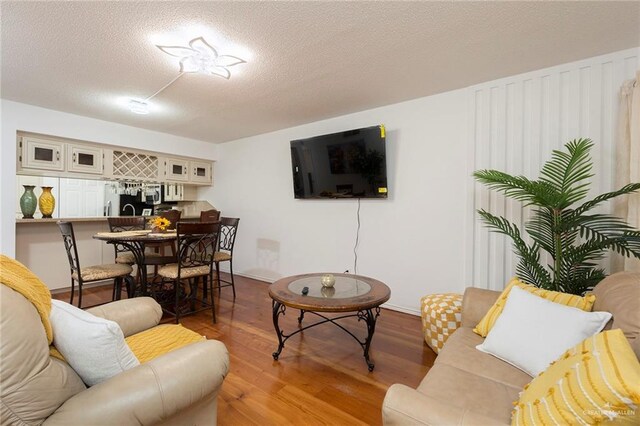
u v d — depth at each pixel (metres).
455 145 2.80
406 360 2.12
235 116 3.61
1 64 2.27
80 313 1.02
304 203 3.98
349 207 3.54
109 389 0.85
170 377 0.92
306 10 1.65
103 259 4.12
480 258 2.68
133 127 4.08
